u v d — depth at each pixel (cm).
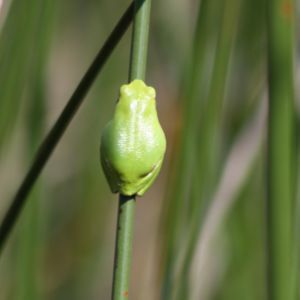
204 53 63
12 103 68
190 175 64
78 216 84
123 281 49
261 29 71
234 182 64
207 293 70
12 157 75
